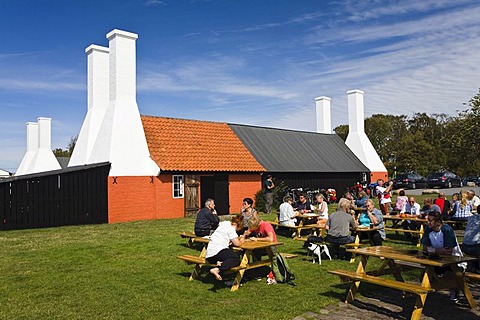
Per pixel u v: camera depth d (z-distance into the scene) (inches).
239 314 251.9
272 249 342.3
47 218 691.4
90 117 907.4
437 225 283.9
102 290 305.7
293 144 1165.7
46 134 1387.8
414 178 1633.9
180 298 285.9
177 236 549.6
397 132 2829.7
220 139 984.9
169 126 915.4
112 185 762.2
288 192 999.0
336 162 1198.9
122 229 632.4
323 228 483.5
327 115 1386.6
